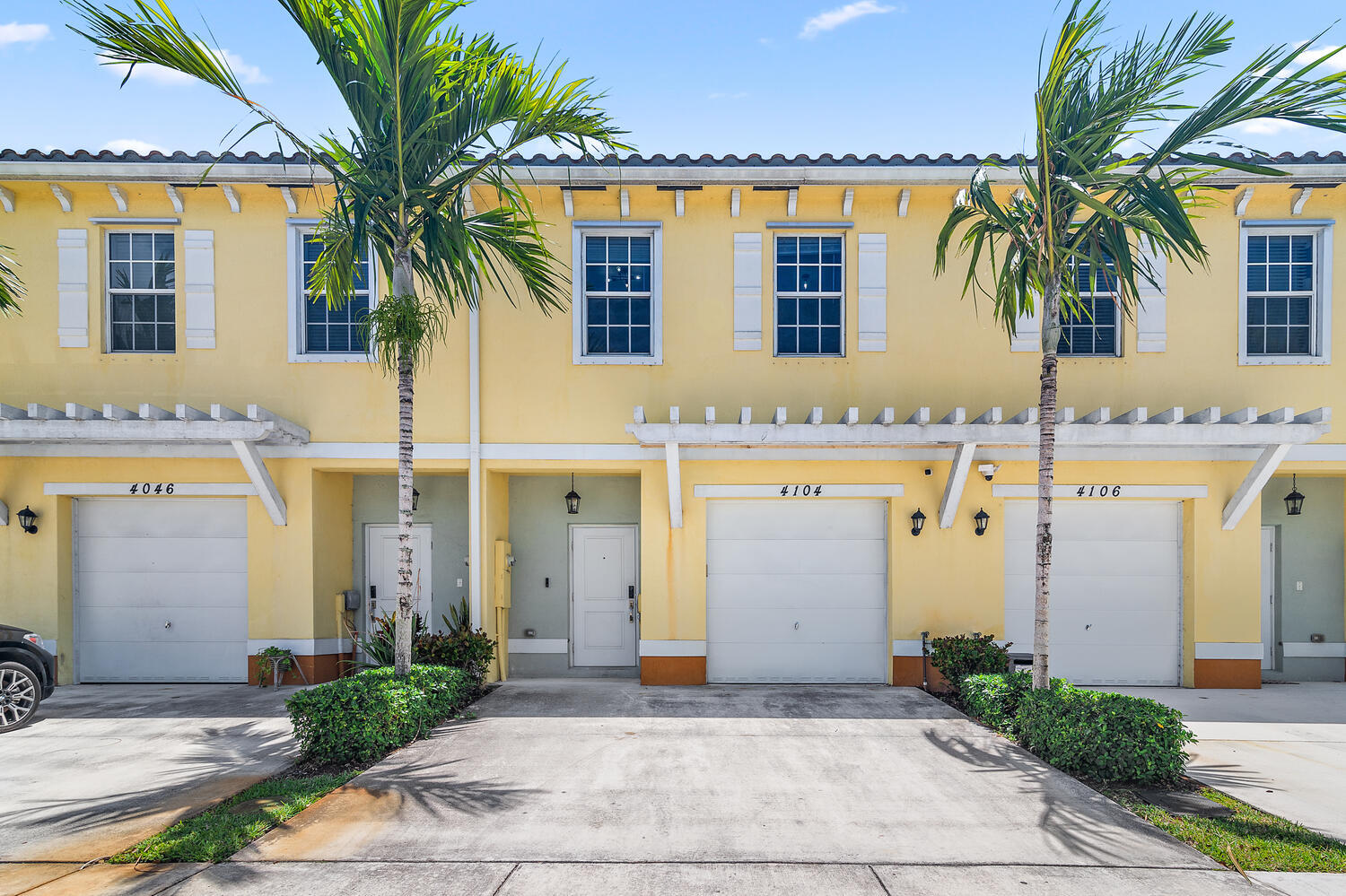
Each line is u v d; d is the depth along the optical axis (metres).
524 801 5.57
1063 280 7.28
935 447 9.51
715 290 9.80
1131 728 6.01
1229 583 9.66
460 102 7.31
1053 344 7.18
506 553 10.33
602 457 9.72
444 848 4.78
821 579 9.84
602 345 9.93
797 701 8.68
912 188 9.50
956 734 7.37
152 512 9.93
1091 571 9.89
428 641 8.99
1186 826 5.09
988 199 7.13
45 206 9.70
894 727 7.59
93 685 9.73
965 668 8.87
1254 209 9.73
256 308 9.74
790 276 9.91
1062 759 6.27
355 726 6.44
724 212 9.81
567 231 9.76
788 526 9.87
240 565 9.92
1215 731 7.64
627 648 10.68
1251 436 8.70
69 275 9.70
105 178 9.26
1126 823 5.17
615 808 5.43
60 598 9.65
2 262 9.05
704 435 8.80
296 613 9.64
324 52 6.71
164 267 9.88
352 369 9.73
